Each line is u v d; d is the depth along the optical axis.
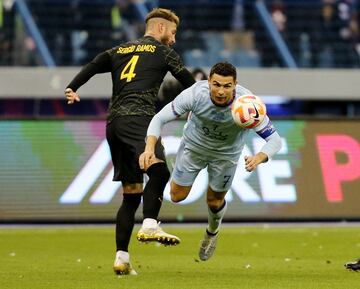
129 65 26.25
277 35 93.38
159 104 43.78
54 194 55.66
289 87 82.88
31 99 83.88
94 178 55.91
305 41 93.94
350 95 83.38
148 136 24.27
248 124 23.86
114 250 39.22
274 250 39.12
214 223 28.89
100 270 29.33
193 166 27.11
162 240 24.34
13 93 81.38
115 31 92.69
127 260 26.56
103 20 93.19
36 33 89.62
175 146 55.25
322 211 56.75
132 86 25.97
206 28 94.69
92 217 55.50
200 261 33.53
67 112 84.31
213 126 25.27
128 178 26.06
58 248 40.16
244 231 50.06
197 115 25.06
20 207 55.38
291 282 25.03
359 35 95.19
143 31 91.25
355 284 24.47
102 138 56.44
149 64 26.20
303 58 92.56
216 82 23.86
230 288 23.09
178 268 30.41
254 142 55.94
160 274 27.52
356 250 39.03
